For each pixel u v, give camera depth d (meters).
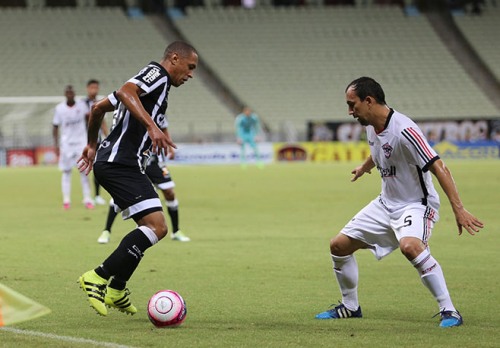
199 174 105.44
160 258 37.25
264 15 171.88
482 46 168.25
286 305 26.38
